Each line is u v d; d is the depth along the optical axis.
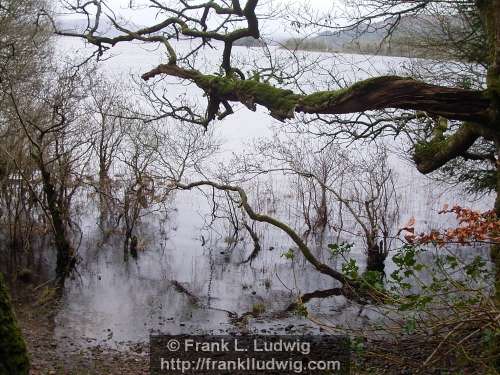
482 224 4.58
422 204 19.56
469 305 5.70
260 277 13.89
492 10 5.55
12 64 15.16
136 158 19.98
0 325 2.49
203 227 18.50
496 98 5.11
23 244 15.38
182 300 12.00
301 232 17.67
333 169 19.30
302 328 9.88
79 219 18.61
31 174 14.83
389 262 14.86
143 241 16.72
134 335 9.71
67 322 10.34
